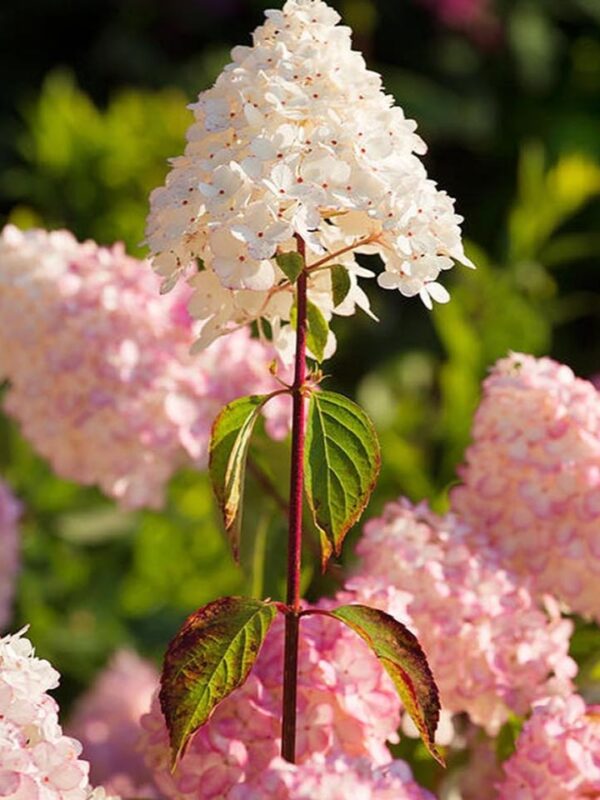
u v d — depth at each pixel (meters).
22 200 3.93
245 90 1.12
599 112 4.68
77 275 1.70
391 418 3.16
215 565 2.58
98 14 4.66
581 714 1.27
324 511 1.14
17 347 1.69
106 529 2.39
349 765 1.15
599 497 1.39
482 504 1.44
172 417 1.64
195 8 4.62
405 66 4.62
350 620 1.14
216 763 1.21
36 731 1.10
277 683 1.23
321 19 1.15
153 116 3.11
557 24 4.74
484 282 2.73
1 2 4.62
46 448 1.69
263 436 1.63
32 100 4.50
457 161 4.59
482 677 1.34
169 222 1.12
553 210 3.01
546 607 1.40
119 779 1.79
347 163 1.10
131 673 2.05
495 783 1.30
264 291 1.15
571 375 1.45
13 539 2.02
